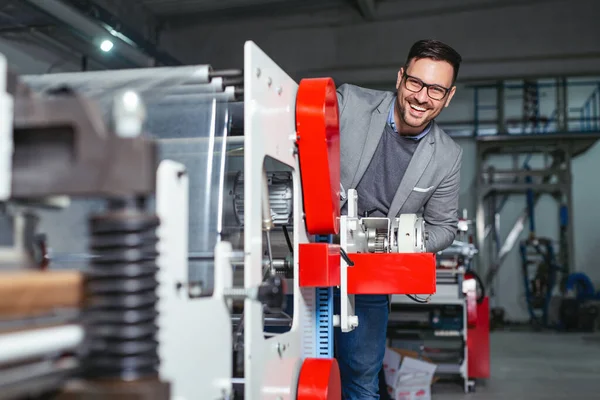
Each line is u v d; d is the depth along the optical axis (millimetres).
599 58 7973
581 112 10062
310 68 8203
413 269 1599
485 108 10125
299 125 1502
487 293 10047
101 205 1246
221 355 958
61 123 616
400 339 4980
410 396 4164
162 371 760
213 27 8258
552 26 7977
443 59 2051
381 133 2195
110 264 657
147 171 597
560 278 9922
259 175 1212
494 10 8039
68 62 6754
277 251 1910
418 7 8008
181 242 806
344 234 1662
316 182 1543
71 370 625
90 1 5578
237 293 959
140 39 6316
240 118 1685
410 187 2221
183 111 1386
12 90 676
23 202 697
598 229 10055
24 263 676
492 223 10172
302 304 1584
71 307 625
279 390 1320
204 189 1342
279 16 8211
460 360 4969
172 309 784
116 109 631
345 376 2250
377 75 8164
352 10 8125
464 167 10109
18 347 549
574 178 10172
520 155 10211
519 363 6355
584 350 7297
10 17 5723
